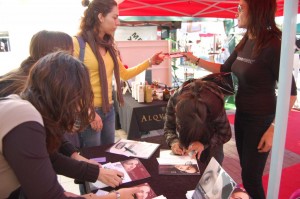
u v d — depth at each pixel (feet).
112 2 5.21
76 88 2.01
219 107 3.67
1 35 12.72
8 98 2.10
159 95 9.38
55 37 3.33
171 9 9.21
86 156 4.12
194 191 2.97
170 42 11.71
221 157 4.17
